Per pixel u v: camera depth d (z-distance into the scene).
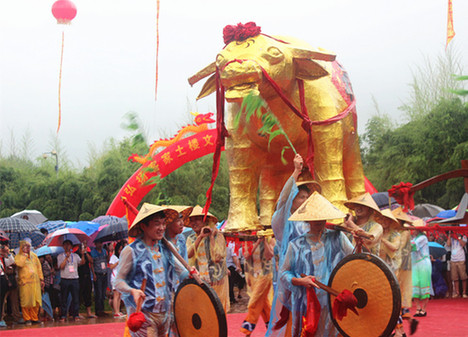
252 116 6.70
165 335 4.94
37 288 11.22
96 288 12.44
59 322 11.44
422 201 18.88
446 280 14.20
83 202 22.14
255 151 7.20
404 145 19.28
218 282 7.36
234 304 14.17
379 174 20.33
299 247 5.13
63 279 11.66
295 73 6.75
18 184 25.16
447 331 7.92
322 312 5.01
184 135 15.15
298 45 7.00
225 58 6.46
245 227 7.14
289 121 6.82
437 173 18.38
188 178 20.50
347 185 7.90
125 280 4.82
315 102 6.89
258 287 6.99
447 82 11.76
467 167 7.77
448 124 17.67
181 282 4.92
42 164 29.78
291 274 5.10
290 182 5.47
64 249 11.80
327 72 6.67
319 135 6.88
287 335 5.38
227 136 7.20
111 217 13.79
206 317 4.69
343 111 7.15
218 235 7.44
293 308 5.09
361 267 4.66
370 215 6.66
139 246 4.88
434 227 7.98
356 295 4.67
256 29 6.58
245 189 7.25
